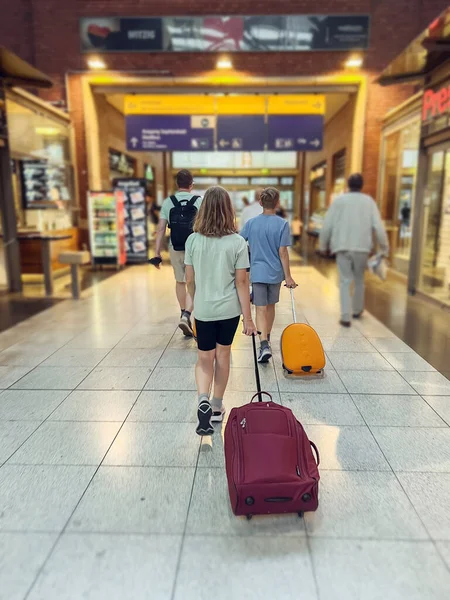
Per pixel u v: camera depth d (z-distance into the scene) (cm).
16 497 236
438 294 676
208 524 217
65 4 987
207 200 275
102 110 1105
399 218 909
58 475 254
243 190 1991
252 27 978
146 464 264
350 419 317
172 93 1023
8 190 745
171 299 701
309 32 977
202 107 1028
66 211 1047
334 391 363
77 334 521
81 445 285
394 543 205
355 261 545
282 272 420
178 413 327
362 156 1034
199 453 276
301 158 1900
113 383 380
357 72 992
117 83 1010
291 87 1011
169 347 472
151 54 997
